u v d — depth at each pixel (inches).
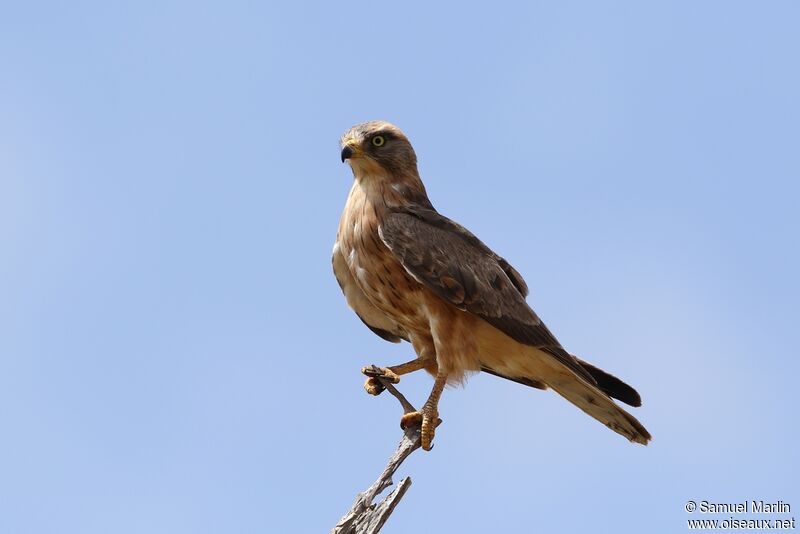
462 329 535.8
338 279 569.3
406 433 496.1
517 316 536.1
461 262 531.8
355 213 546.9
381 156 549.3
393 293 542.6
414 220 538.0
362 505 397.7
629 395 560.7
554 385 570.6
